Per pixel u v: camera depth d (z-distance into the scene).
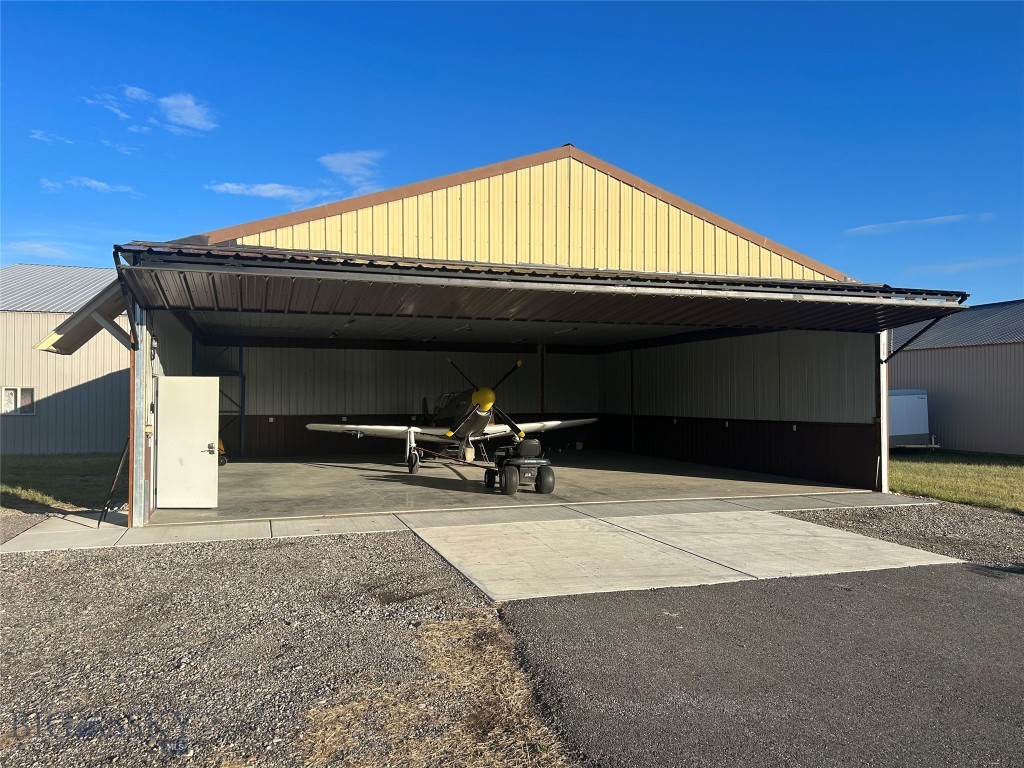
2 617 4.89
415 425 19.27
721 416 15.58
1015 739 3.18
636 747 3.10
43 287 20.69
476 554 6.85
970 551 7.07
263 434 18.08
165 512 9.20
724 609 5.11
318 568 6.30
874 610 5.11
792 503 10.16
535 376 20.66
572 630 4.64
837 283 10.18
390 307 10.62
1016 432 18.47
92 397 18.36
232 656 4.17
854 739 3.18
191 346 15.34
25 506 9.69
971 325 21.61
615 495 11.00
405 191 9.34
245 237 8.56
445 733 3.22
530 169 10.11
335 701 3.56
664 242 10.87
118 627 4.68
